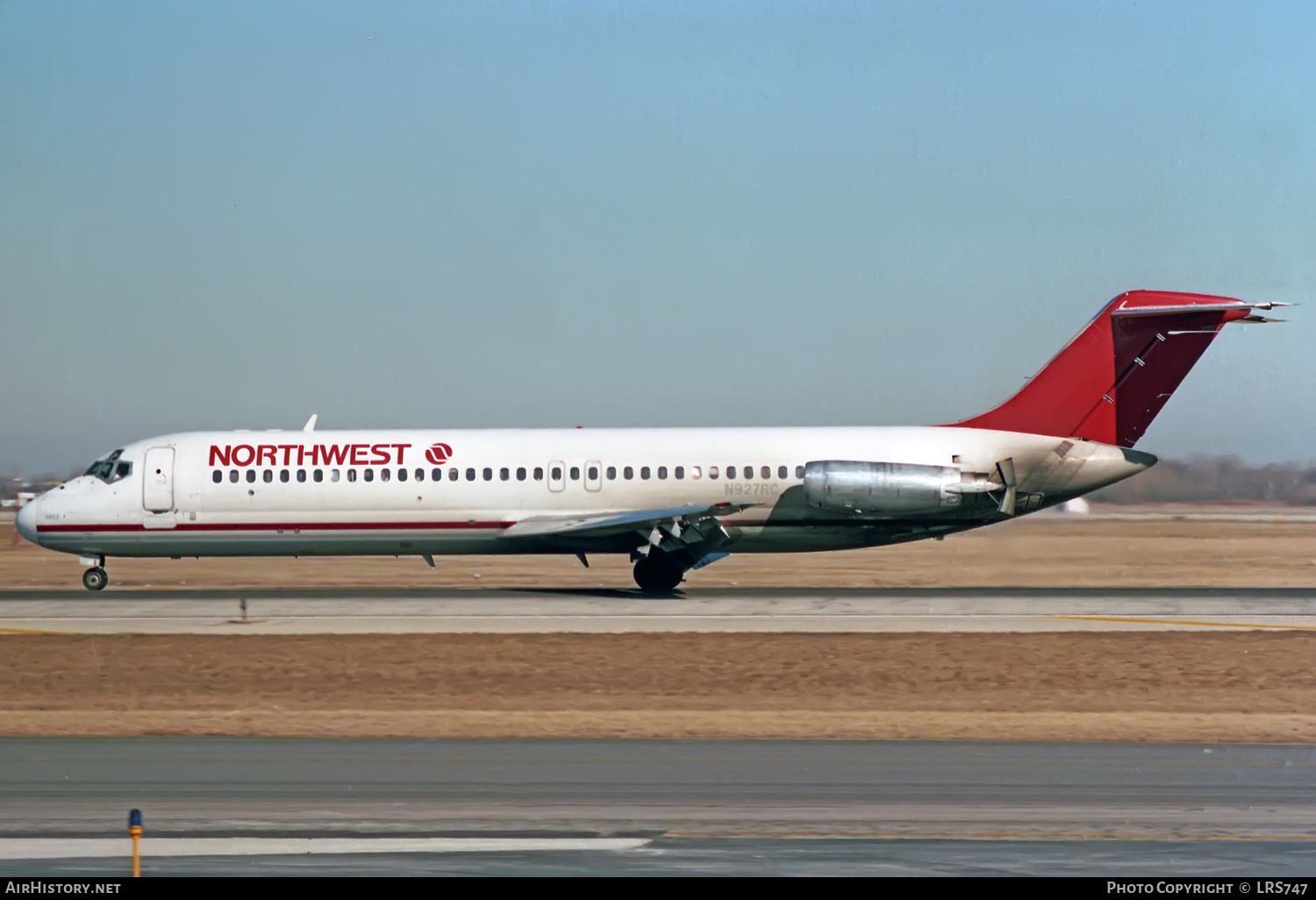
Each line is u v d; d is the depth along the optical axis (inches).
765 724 2650.1
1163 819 1844.2
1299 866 1624.0
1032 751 2342.5
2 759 2263.8
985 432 4881.9
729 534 4847.4
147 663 3432.6
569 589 4997.5
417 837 1750.7
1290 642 3570.4
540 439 4948.3
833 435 4916.3
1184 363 4864.7
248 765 2208.4
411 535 4913.9
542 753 2313.0
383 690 3154.5
